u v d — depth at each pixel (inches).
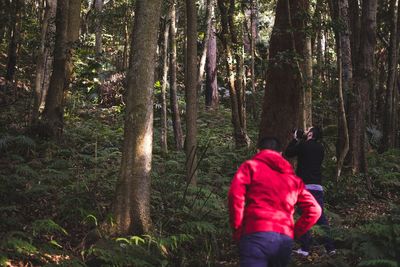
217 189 350.6
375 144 576.7
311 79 381.1
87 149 449.1
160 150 486.6
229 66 506.3
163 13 581.3
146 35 251.6
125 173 249.0
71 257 220.7
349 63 432.8
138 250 223.8
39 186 287.0
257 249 148.0
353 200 377.7
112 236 241.3
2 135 402.6
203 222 250.4
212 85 844.0
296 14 363.6
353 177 394.9
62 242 244.2
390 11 561.0
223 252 254.4
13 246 208.7
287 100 361.7
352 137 416.5
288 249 151.1
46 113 432.5
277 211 151.8
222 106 852.0
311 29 367.6
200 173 379.9
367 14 442.6
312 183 257.3
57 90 434.9
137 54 251.8
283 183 155.9
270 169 157.6
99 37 823.1
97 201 281.7
